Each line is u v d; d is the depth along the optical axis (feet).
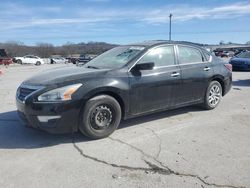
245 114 21.66
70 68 18.89
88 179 11.85
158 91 18.58
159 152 14.42
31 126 15.85
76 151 14.62
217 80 23.16
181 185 11.34
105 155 14.11
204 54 22.33
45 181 11.72
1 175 12.23
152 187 11.19
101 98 15.96
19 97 16.33
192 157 13.83
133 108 17.56
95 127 16.01
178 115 21.11
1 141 16.11
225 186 11.28
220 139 16.22
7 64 139.95
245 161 13.41
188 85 20.42
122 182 11.59
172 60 19.80
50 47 271.49
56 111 14.88
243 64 54.44
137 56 18.03
